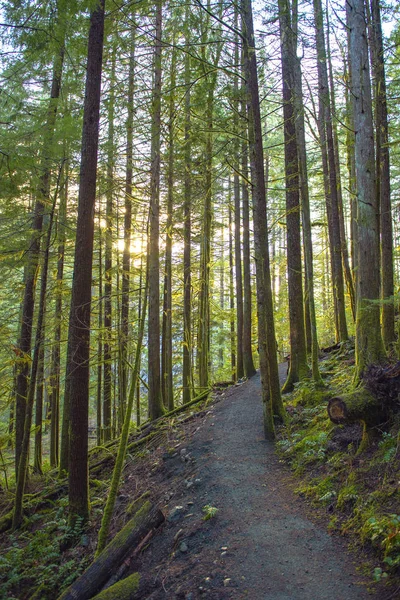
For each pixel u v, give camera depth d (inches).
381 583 143.3
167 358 526.9
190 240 607.5
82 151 281.9
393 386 214.8
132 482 330.0
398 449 197.5
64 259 479.5
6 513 367.2
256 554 179.3
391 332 320.2
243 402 426.0
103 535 231.1
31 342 399.2
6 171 268.4
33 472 506.0
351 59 263.9
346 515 188.2
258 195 315.6
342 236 584.1
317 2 418.6
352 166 520.7
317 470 235.8
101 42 285.7
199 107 356.5
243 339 560.4
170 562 196.5
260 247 314.7
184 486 273.6
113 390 599.2
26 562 266.4
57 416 581.3
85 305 276.8
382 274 327.3
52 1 235.0
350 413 218.5
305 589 151.6
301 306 404.8
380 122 328.5
